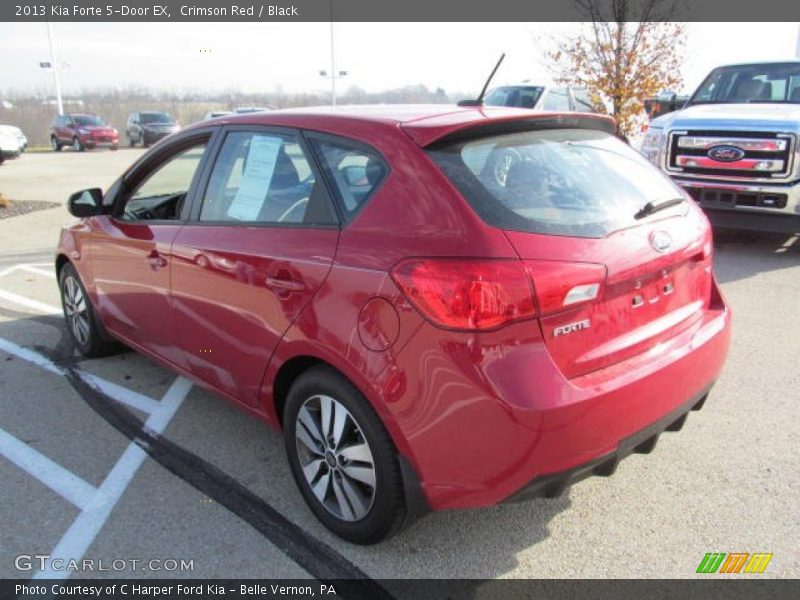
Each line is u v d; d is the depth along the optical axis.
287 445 3.14
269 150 3.32
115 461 3.65
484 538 3.00
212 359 3.57
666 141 8.23
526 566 2.83
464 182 2.60
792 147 7.38
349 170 2.90
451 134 2.75
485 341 2.38
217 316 3.42
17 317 6.07
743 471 3.47
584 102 12.93
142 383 4.64
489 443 2.41
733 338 5.30
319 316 2.79
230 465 3.61
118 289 4.33
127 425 4.05
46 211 12.76
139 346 4.33
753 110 8.08
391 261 2.57
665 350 2.85
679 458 3.60
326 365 2.88
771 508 3.18
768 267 7.40
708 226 3.36
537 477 2.45
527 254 2.44
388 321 2.55
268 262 3.04
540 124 3.06
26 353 5.19
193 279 3.54
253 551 2.94
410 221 2.61
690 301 3.15
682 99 10.12
